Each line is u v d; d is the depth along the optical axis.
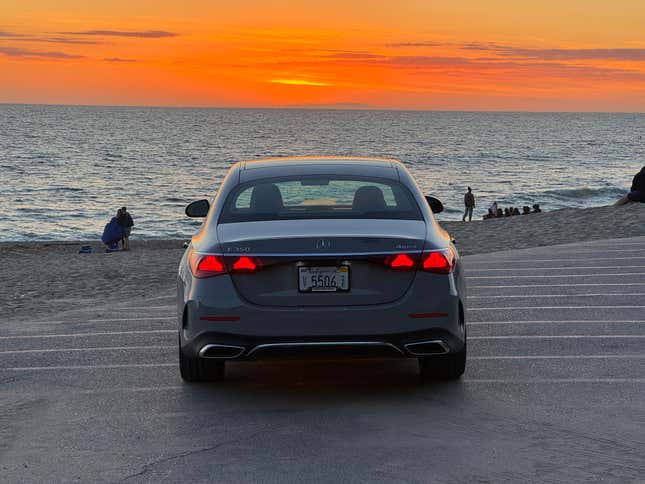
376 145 177.00
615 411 5.68
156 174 92.38
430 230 6.20
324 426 5.46
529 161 123.06
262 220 6.33
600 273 12.55
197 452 5.01
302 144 181.75
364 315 5.76
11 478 4.63
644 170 22.62
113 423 5.64
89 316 10.26
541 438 5.14
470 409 5.79
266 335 5.78
